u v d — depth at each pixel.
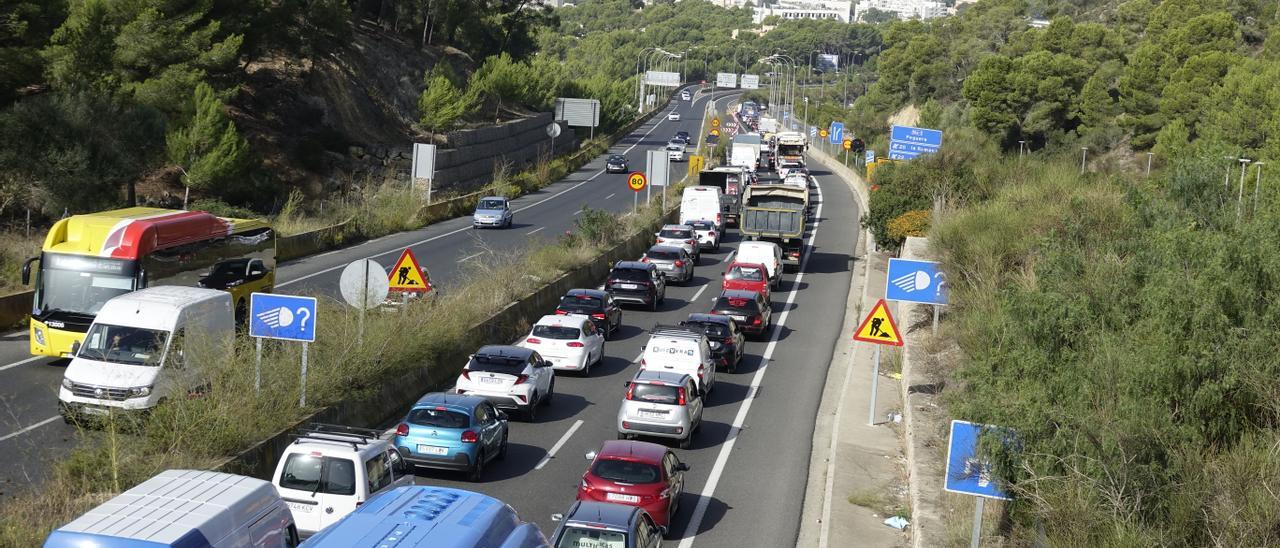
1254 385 15.16
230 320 23.02
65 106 42.84
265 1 61.78
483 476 19.95
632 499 16.95
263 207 53.31
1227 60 87.62
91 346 20.45
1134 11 135.62
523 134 96.56
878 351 24.52
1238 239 17.56
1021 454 13.98
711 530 17.88
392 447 17.64
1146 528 13.43
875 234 50.41
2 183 40.66
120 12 50.62
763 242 45.59
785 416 25.91
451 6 98.06
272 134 60.31
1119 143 94.44
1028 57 106.69
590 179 89.62
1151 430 14.40
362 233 50.94
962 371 19.38
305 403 20.28
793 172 84.75
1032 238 30.62
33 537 13.34
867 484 20.00
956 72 139.38
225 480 11.75
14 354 25.19
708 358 27.41
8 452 18.05
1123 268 19.53
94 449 16.52
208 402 18.25
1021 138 102.44
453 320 28.08
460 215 63.16
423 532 8.59
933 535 15.97
